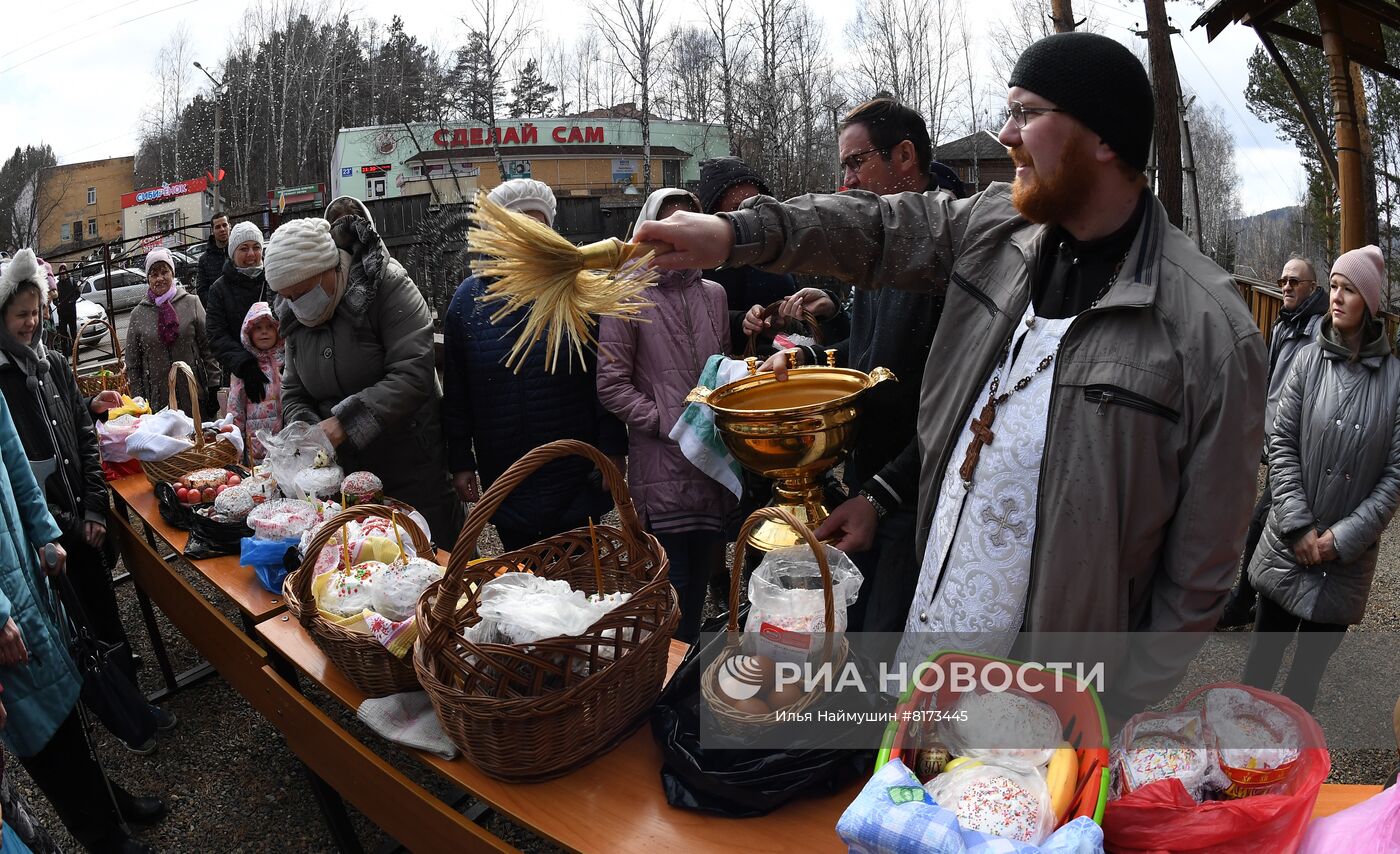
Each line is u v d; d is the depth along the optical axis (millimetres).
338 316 2957
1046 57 1235
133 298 15492
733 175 3139
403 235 11625
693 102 23516
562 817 1421
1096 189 1265
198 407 3324
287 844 2646
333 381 3002
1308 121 6426
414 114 25766
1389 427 2621
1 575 2176
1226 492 1186
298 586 1929
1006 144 1320
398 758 2943
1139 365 1201
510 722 1427
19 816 1710
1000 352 1408
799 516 1924
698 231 1418
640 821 1403
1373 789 1351
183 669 3703
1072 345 1261
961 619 1417
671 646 1947
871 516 1827
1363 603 2732
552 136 18484
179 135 41156
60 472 2943
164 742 3174
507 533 3082
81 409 3145
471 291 3025
